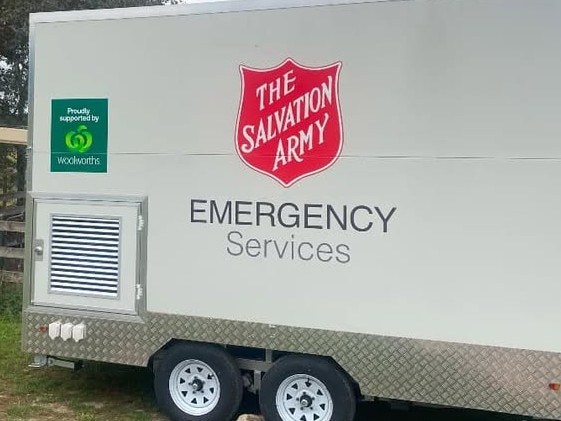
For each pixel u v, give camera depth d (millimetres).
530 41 4492
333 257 4965
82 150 5672
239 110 5199
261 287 5156
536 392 4523
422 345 4766
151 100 5441
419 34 4730
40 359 5902
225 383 5309
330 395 5008
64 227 5758
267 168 5129
